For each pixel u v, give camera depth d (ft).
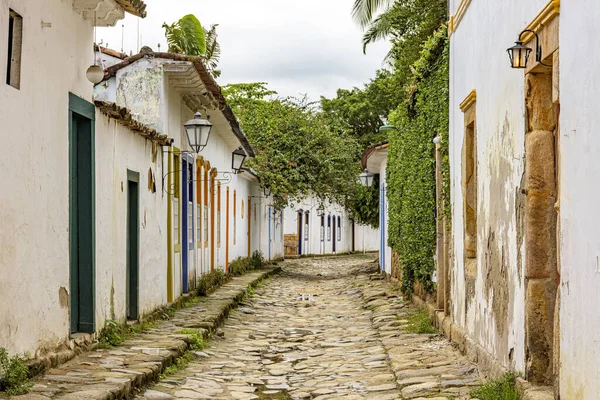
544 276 22.21
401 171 57.62
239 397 28.14
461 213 34.63
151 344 33.78
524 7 22.80
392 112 66.13
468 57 32.86
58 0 27.22
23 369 22.81
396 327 44.01
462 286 34.30
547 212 22.17
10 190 22.74
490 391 23.76
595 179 16.44
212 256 66.49
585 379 16.97
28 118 24.27
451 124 37.70
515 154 24.12
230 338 43.06
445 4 69.31
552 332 22.08
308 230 145.18
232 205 81.25
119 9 31.19
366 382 30.27
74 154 30.78
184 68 45.14
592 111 16.63
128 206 38.27
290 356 37.91
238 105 127.03
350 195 103.71
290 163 98.73
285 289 75.97
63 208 27.78
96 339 31.65
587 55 16.97
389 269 77.97
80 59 29.91
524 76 22.81
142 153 40.09
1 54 22.00
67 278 28.25
